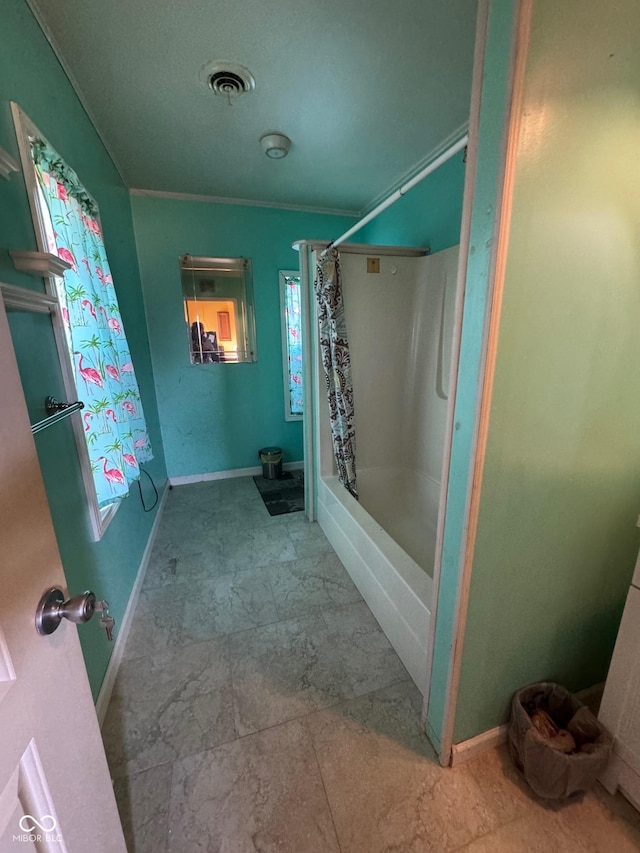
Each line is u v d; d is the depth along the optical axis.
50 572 0.54
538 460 0.89
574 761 0.90
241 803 1.01
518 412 0.83
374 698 1.30
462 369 0.84
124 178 2.47
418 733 1.18
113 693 1.34
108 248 1.99
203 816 0.99
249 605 1.78
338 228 3.20
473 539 0.89
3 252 0.93
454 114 1.83
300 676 1.39
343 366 2.16
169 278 2.86
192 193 2.75
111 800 0.69
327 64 1.50
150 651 1.52
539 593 1.03
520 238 0.71
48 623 0.52
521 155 0.67
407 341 2.46
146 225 2.73
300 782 1.06
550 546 0.99
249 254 3.01
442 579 1.00
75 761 0.58
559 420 0.88
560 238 0.74
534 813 0.98
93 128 1.83
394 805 1.00
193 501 2.94
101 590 1.37
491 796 1.02
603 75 0.68
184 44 1.39
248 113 1.80
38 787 0.48
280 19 1.28
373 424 2.52
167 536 2.42
